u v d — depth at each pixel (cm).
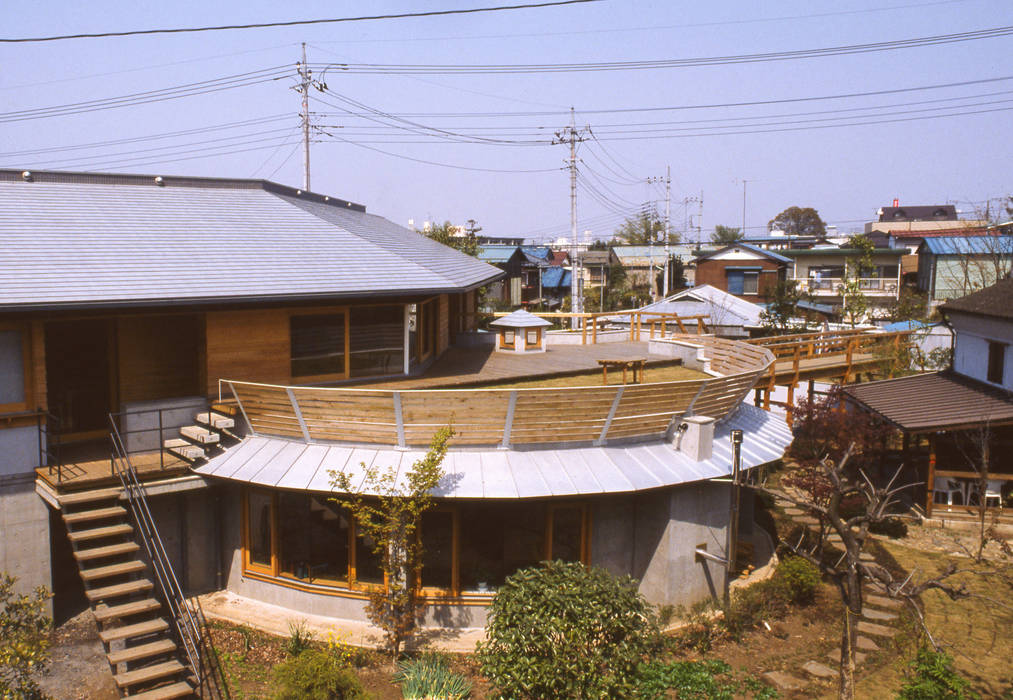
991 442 1997
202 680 1102
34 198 1509
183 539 1383
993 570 1659
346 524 1316
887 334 2964
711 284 5759
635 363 1802
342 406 1260
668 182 6216
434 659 1170
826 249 5812
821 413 2148
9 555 1227
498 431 1276
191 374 1587
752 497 1788
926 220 9438
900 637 1324
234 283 1373
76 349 1490
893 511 2044
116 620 1220
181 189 1773
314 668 1015
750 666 1216
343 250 1652
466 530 1302
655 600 1369
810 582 1443
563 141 4262
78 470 1269
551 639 955
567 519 1342
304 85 4069
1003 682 1195
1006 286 2311
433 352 2030
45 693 1081
